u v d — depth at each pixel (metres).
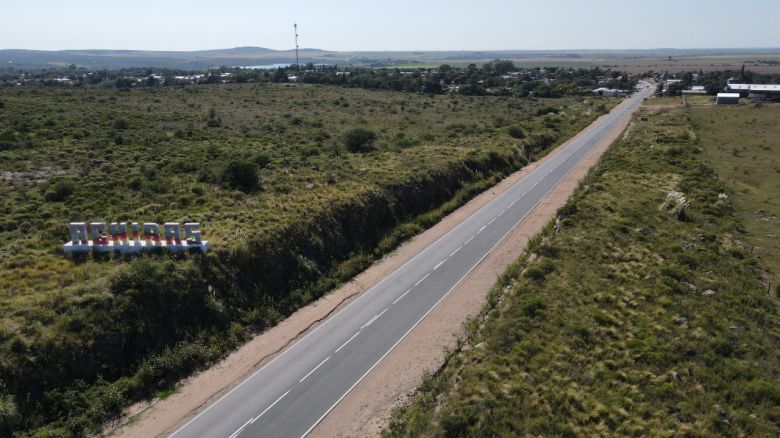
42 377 22.67
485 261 38.94
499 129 88.88
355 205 43.41
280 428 22.11
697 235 39.31
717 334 25.94
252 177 47.53
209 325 28.61
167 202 42.38
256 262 33.06
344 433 21.77
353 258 39.31
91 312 25.42
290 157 60.97
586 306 28.94
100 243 31.11
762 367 23.83
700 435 19.45
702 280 31.86
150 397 24.30
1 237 34.34
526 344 25.22
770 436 19.59
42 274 28.42
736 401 21.50
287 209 40.00
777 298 30.70
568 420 20.48
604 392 22.03
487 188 60.28
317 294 34.38
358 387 24.73
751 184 57.56
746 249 37.62
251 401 23.88
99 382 23.81
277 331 30.05
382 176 51.41
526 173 66.81
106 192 44.50
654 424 20.09
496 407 21.08
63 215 39.06
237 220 37.50
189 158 57.44
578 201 47.06
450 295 33.69
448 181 56.88
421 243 43.62
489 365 23.83
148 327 26.59
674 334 26.08
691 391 22.00
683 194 49.69
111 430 22.09
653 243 37.72
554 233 40.81
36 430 21.31
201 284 29.70
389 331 29.62
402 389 24.48
